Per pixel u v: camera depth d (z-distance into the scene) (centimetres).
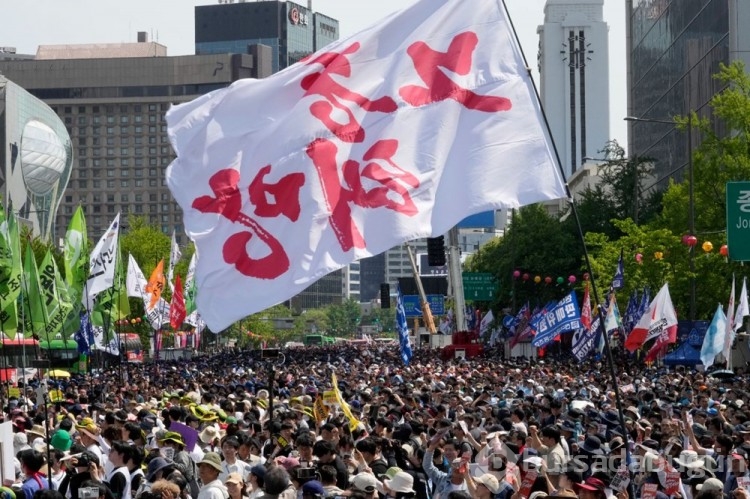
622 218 14588
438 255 9200
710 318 8794
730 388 4897
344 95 2042
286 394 5147
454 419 3353
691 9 15538
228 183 2012
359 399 4516
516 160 2045
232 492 2014
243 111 2028
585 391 4784
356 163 2027
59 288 6075
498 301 14725
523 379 5709
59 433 2580
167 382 6806
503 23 2089
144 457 2352
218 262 1994
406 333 6900
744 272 8475
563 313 6391
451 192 2031
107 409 3906
